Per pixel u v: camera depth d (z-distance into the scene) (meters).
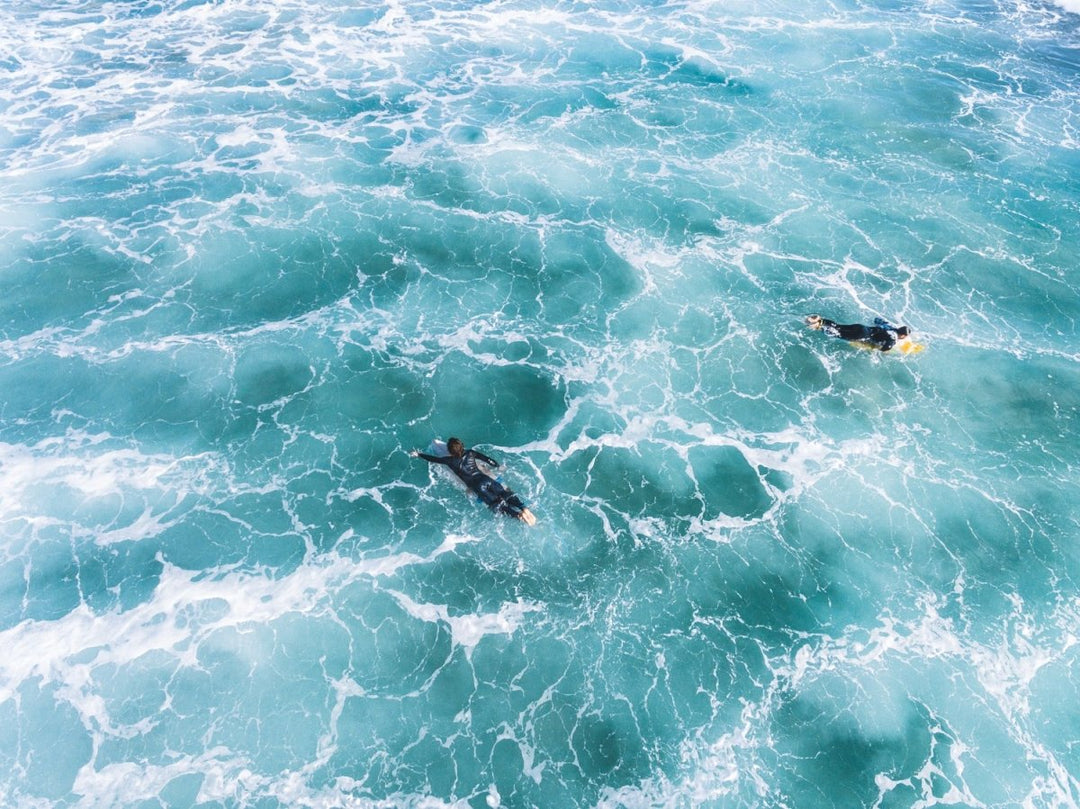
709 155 34.78
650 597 19.84
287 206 31.22
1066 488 22.38
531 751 17.08
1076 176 33.88
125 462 22.45
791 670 18.50
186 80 38.25
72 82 37.75
